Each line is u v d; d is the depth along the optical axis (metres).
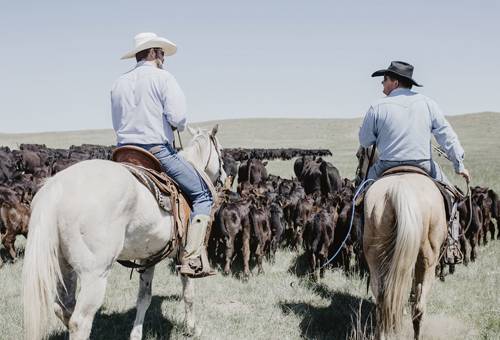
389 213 4.92
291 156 53.59
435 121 5.66
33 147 30.00
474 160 45.16
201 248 5.19
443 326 6.29
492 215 12.66
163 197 4.60
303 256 10.95
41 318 3.78
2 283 7.89
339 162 44.75
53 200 3.92
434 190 5.15
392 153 5.66
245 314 6.86
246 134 108.69
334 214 9.90
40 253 3.79
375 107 5.77
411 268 4.72
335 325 6.54
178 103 4.87
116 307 6.94
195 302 7.34
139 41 5.08
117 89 4.97
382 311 4.92
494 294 7.93
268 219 9.73
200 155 5.98
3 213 9.09
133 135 4.90
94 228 3.95
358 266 9.47
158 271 9.06
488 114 115.00
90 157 24.77
